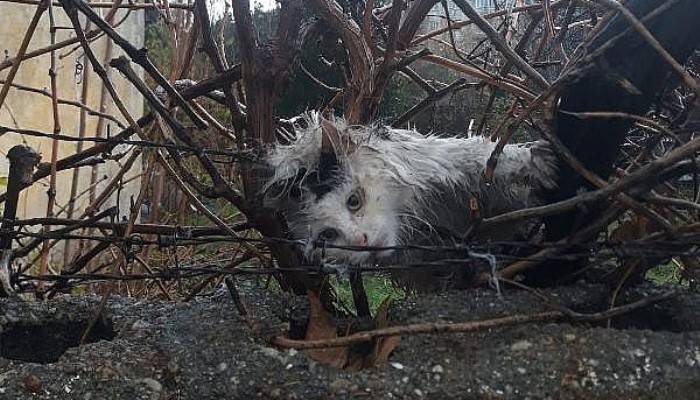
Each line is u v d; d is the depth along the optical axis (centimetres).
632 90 46
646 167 46
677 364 46
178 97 56
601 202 53
